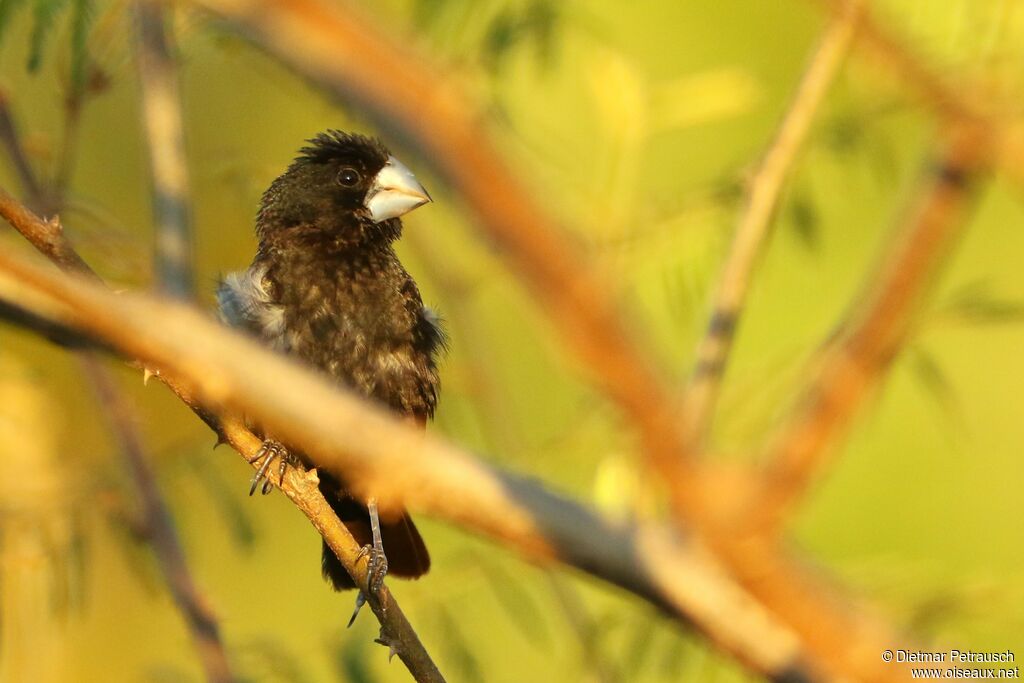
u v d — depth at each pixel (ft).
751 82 25.64
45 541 24.21
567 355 3.43
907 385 37.40
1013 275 37.35
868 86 23.09
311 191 27.55
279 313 26.37
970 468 37.96
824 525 36.35
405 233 29.30
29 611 24.12
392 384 26.63
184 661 31.12
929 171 3.67
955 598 20.34
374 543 24.03
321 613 35.78
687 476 3.52
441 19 23.44
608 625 24.14
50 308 4.53
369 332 26.53
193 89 37.22
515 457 25.77
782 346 32.40
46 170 24.67
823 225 27.30
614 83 25.38
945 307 22.77
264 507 36.78
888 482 36.88
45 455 24.71
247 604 35.47
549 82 27.35
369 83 3.35
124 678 32.30
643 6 36.73
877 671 3.54
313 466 22.74
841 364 3.67
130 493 24.45
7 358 25.20
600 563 4.05
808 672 3.59
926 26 14.89
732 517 3.55
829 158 26.35
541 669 31.09
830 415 3.62
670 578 3.85
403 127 3.35
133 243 23.82
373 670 24.99
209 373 4.41
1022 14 14.60
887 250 3.70
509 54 25.32
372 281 26.94
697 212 25.80
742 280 20.97
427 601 25.49
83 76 22.35
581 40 26.55
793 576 3.58
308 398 4.38
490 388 27.96
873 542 36.19
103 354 4.60
